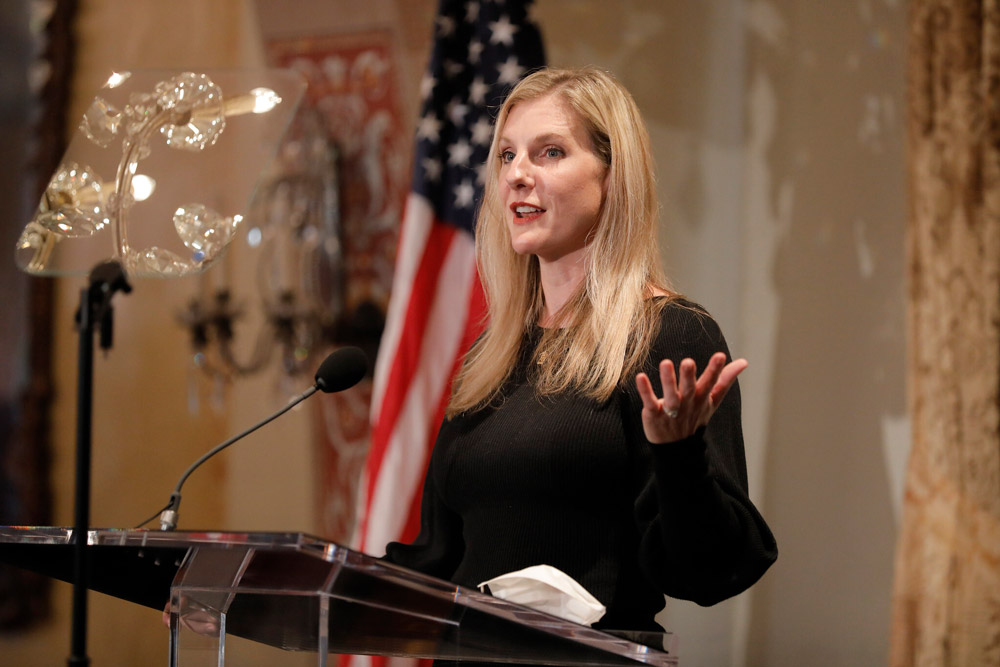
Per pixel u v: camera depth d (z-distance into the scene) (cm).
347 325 880
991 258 628
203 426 896
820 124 795
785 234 806
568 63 866
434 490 429
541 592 321
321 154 892
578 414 371
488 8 780
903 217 739
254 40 923
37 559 350
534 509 372
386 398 730
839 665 745
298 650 329
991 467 622
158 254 441
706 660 802
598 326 387
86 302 376
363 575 270
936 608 646
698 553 315
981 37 639
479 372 423
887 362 740
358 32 902
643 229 399
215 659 313
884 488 735
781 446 791
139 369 907
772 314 808
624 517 369
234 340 891
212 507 890
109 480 903
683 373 297
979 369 630
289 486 881
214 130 461
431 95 775
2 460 916
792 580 776
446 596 279
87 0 940
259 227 891
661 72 855
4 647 895
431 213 755
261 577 286
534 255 436
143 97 468
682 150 846
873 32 769
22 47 938
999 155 629
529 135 408
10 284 926
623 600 364
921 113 673
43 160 924
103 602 899
